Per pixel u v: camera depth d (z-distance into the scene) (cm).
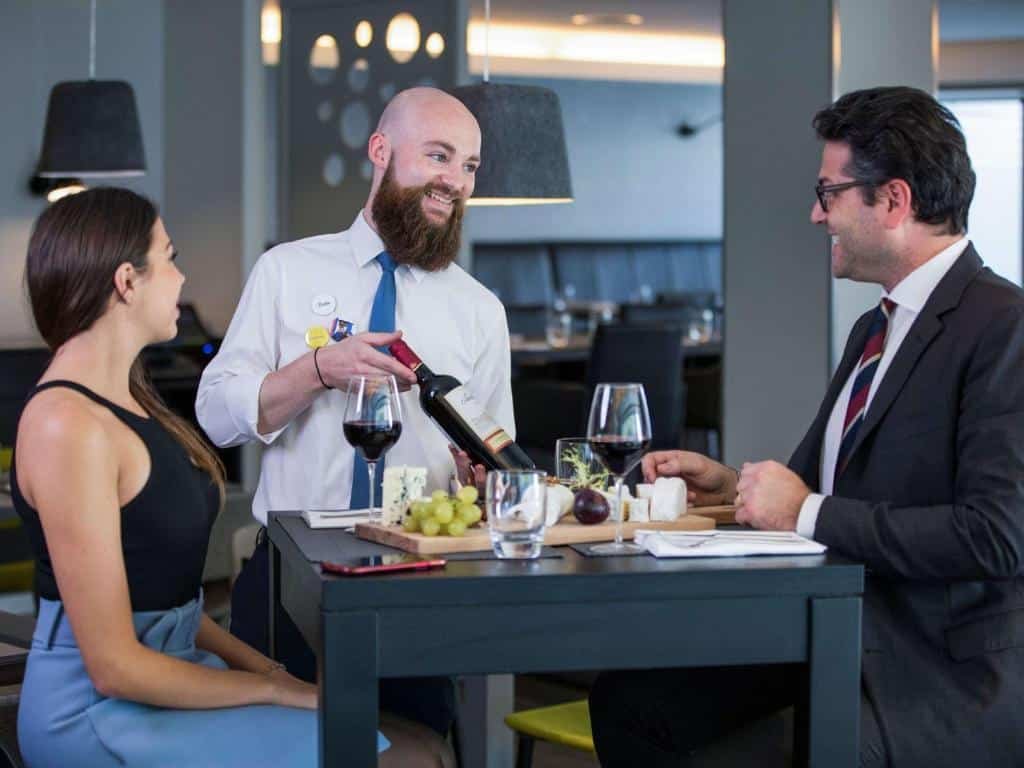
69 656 211
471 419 243
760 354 455
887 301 242
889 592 226
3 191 665
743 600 190
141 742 207
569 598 185
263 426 271
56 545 203
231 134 681
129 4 700
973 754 216
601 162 1340
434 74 636
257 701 216
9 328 666
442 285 292
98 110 580
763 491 225
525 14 1102
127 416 213
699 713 233
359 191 669
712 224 1391
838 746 193
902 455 228
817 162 438
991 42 1148
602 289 1309
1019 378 219
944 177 234
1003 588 223
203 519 222
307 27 680
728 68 454
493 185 340
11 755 237
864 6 444
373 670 181
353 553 201
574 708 299
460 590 182
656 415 739
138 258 215
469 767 366
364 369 255
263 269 288
